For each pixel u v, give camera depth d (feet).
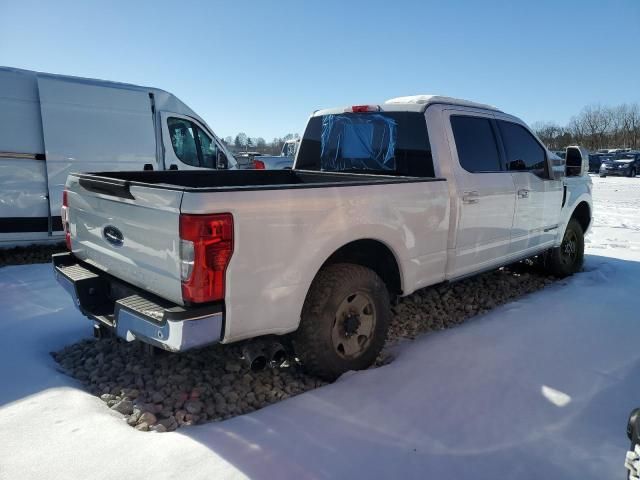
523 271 20.97
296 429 8.84
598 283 18.84
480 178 14.47
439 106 14.30
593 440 8.70
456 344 12.52
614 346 12.51
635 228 34.32
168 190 8.66
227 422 9.04
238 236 8.67
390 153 14.66
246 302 8.96
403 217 11.84
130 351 12.16
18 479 7.43
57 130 23.15
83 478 7.47
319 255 9.96
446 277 13.70
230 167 30.19
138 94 25.85
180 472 7.61
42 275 19.44
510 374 10.98
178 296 8.77
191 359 11.62
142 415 9.21
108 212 10.46
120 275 10.51
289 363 11.71
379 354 12.32
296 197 9.52
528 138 17.37
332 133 16.40
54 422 8.93
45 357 12.03
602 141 229.45
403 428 8.95
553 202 18.31
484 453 8.31
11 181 22.31
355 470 7.79
